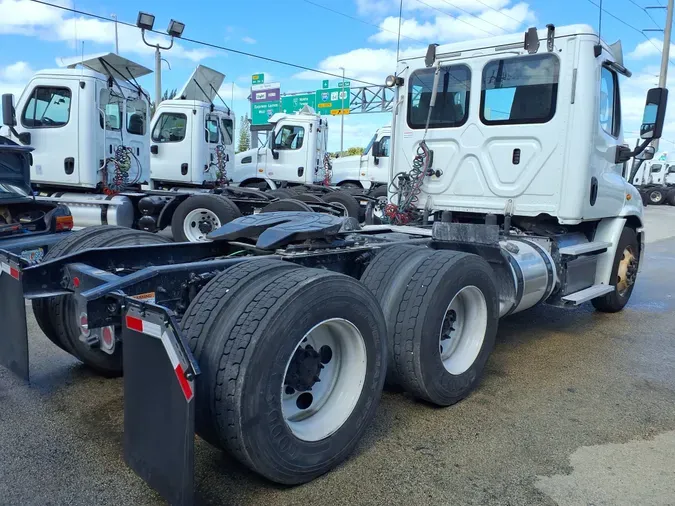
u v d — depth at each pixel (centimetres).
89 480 272
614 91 562
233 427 241
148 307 232
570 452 315
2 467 282
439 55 571
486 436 331
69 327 375
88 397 367
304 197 1078
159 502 256
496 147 543
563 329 582
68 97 923
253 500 262
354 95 3219
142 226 998
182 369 215
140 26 1379
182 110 1244
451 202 574
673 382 432
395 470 291
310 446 270
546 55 512
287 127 1560
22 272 322
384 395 388
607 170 560
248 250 399
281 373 252
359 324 288
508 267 425
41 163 942
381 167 1700
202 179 1262
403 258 367
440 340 350
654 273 973
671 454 317
